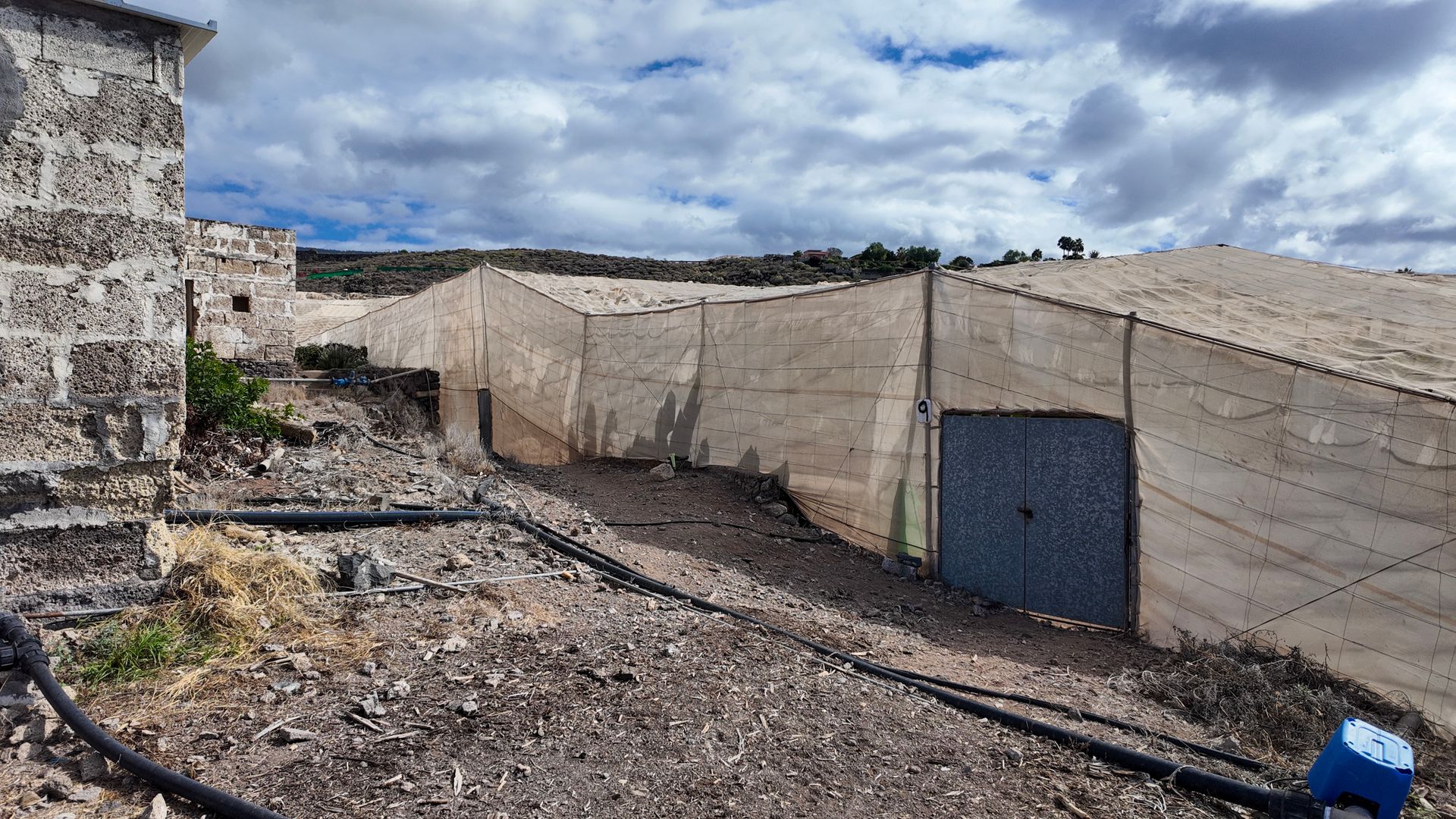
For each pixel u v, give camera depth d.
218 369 9.09
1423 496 5.32
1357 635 5.54
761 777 3.59
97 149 4.42
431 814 3.08
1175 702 5.29
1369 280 9.88
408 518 6.84
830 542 9.12
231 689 3.92
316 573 5.24
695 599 6.05
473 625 4.97
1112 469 6.91
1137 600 6.78
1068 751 4.25
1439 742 5.02
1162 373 6.59
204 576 4.71
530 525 7.21
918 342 8.40
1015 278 10.47
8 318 4.19
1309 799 3.34
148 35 4.57
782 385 10.02
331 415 13.40
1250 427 6.11
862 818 3.38
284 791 3.15
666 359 11.67
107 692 3.81
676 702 4.20
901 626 6.68
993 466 7.75
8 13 4.14
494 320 15.50
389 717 3.80
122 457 4.56
